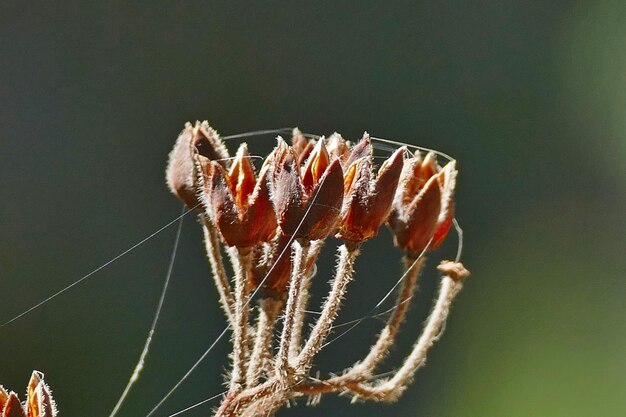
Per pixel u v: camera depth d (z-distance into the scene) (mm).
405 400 547
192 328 501
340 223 233
